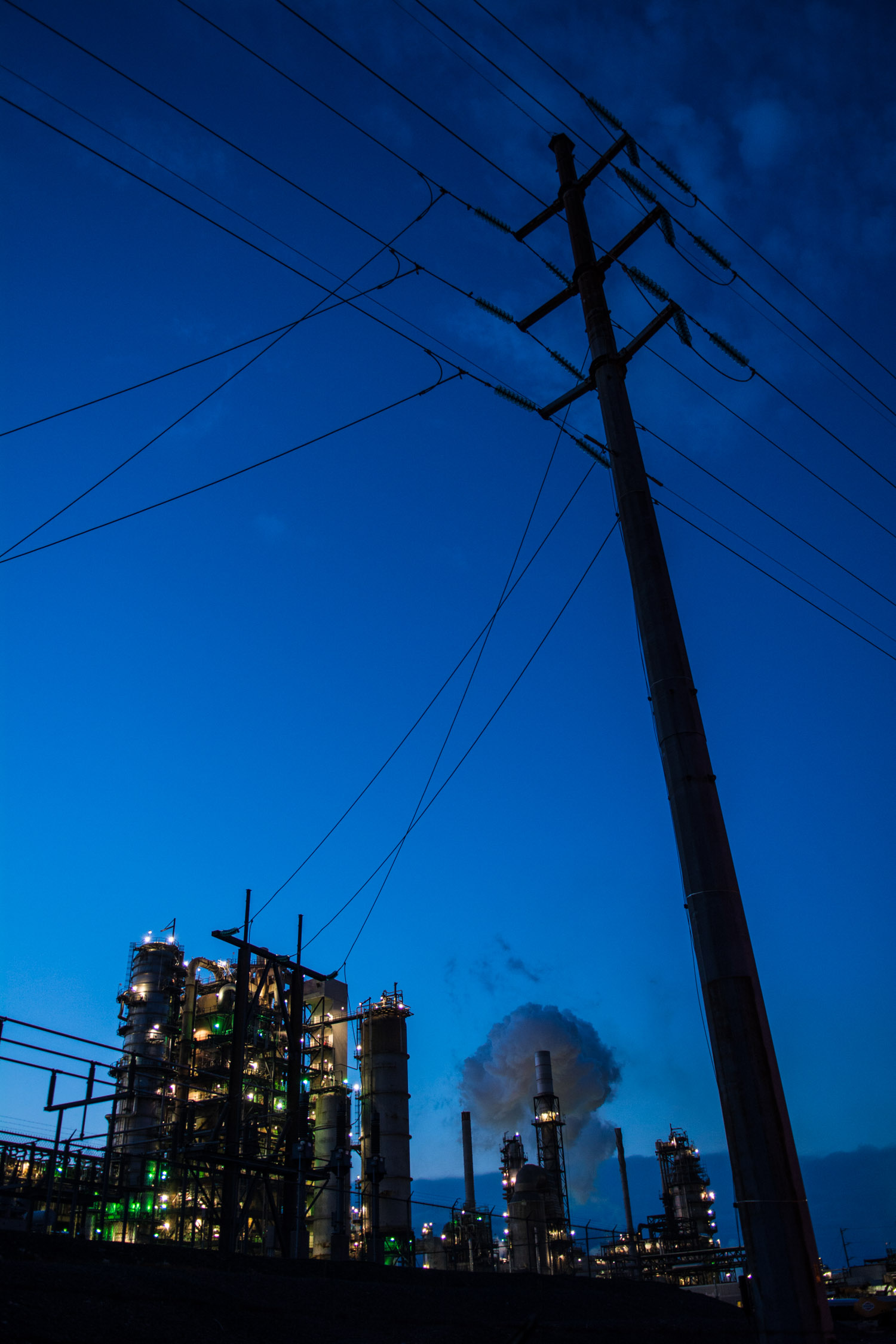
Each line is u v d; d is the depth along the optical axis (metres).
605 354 14.95
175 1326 11.69
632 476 13.49
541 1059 91.25
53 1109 23.20
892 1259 57.59
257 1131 50.50
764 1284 8.95
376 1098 74.12
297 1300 15.28
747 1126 9.48
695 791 11.12
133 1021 65.06
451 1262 73.25
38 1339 9.83
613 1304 22.70
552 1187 78.12
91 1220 32.56
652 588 12.52
